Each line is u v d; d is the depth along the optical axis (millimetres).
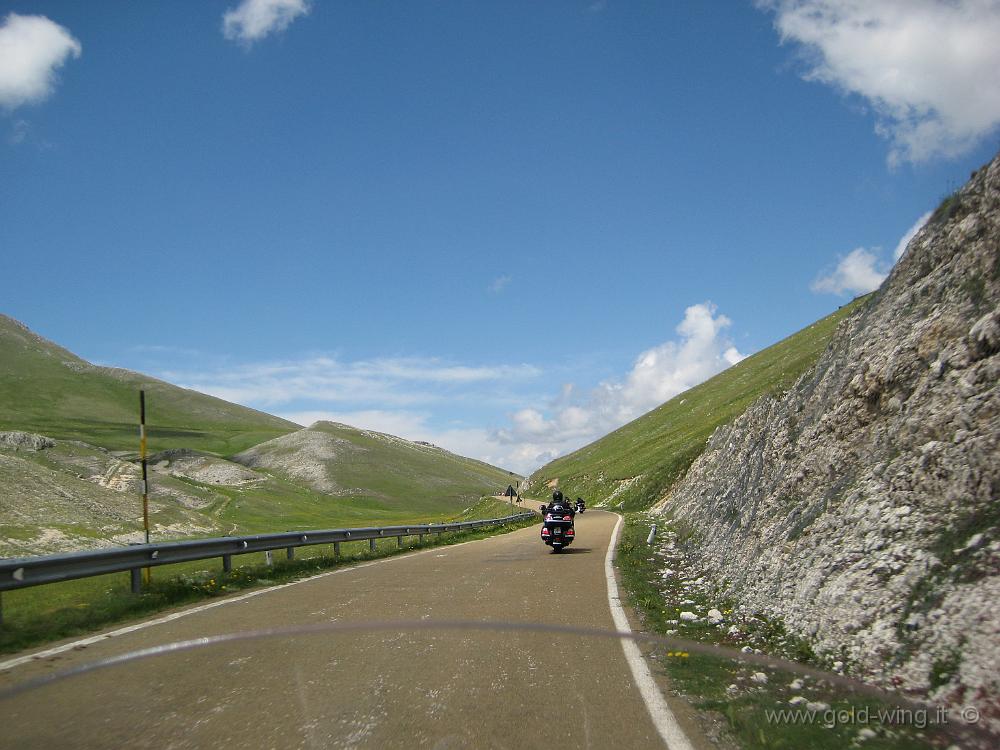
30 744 5371
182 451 178125
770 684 6910
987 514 7180
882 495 8961
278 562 17703
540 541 27594
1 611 9789
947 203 13203
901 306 12570
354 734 5566
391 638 9125
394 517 134625
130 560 12453
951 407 8852
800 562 9852
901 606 7117
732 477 22656
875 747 5164
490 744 5352
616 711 6141
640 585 13797
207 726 5758
